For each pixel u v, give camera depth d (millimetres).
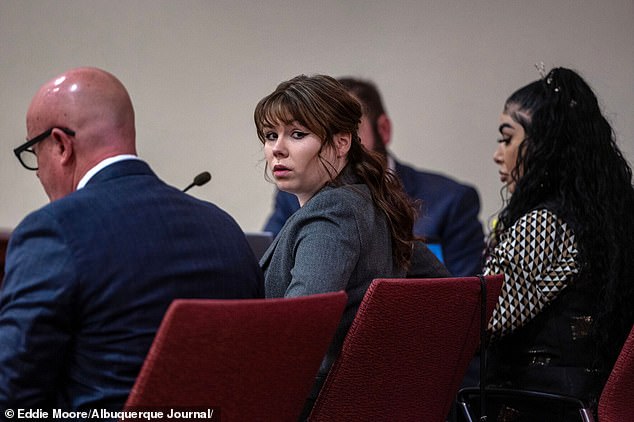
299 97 5660
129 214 4707
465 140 13844
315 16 14266
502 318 6422
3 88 14688
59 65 14633
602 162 6906
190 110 14477
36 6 14648
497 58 13703
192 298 4750
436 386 5629
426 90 13945
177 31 14477
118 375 4570
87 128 4965
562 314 6480
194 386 4184
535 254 6496
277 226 10719
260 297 5199
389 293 4984
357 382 5121
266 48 14352
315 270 5352
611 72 13336
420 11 13938
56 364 4555
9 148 14633
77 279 4488
